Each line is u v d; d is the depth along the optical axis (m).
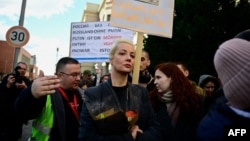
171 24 3.66
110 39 7.13
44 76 2.16
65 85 3.02
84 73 8.98
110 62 2.40
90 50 7.37
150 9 3.54
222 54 1.14
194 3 14.79
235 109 1.13
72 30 7.62
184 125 2.91
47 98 2.68
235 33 14.28
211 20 14.50
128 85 2.37
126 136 2.02
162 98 3.07
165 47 15.90
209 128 1.19
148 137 2.15
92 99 2.24
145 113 2.31
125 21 3.41
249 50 1.10
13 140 5.65
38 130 2.69
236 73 1.10
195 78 14.53
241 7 14.41
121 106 2.25
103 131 2.03
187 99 2.93
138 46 3.42
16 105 2.25
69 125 2.90
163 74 3.05
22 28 7.88
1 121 5.44
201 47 14.48
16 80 5.47
